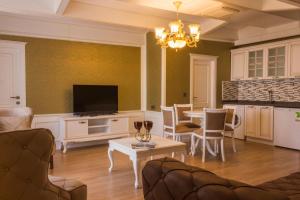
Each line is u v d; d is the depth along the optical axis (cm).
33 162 140
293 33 608
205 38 691
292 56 593
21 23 520
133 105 671
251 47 681
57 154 512
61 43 568
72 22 567
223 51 730
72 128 538
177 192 126
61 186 190
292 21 604
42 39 546
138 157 338
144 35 678
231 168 425
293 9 440
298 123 548
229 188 108
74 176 382
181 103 659
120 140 399
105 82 625
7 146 131
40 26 539
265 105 610
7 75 518
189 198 119
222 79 731
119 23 529
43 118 549
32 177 141
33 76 541
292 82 620
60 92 570
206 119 462
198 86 698
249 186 110
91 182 357
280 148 571
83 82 596
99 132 586
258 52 671
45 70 552
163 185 136
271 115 598
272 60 638
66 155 505
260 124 622
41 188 147
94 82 610
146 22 561
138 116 668
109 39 623
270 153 526
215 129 462
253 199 100
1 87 514
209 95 719
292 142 559
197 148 563
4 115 422
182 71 659
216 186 109
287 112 567
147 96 680
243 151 543
